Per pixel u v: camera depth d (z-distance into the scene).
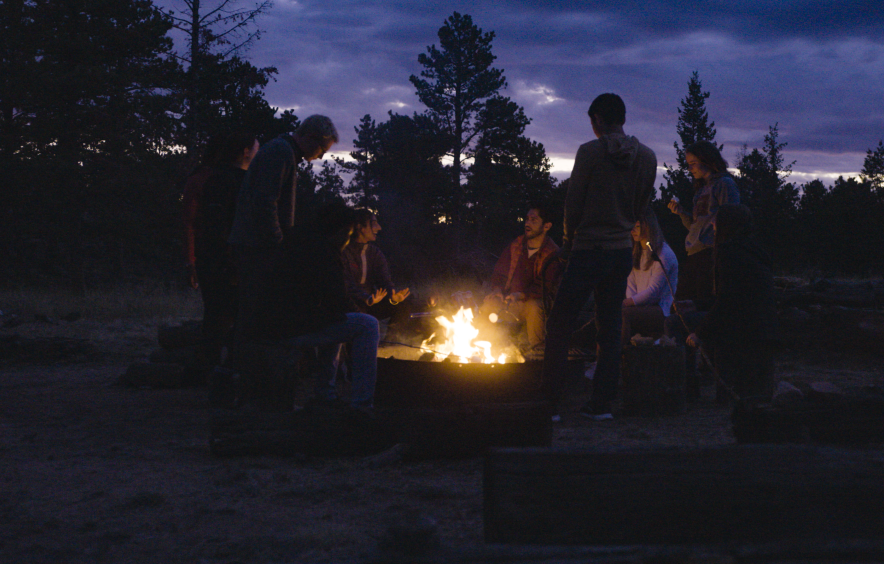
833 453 1.91
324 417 3.49
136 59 23.91
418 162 33.62
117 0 23.56
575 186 4.36
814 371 6.91
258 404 3.79
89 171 22.06
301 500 2.77
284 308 3.82
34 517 2.53
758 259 3.97
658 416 4.61
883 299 8.29
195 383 5.94
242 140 4.84
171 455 3.50
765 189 51.41
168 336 6.29
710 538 1.82
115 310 12.26
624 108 4.55
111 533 2.35
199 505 2.69
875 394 3.51
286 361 3.78
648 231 5.34
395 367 4.07
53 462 3.34
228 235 4.68
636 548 1.56
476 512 2.58
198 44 22.80
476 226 33.69
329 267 3.85
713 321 4.00
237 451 3.44
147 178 22.23
